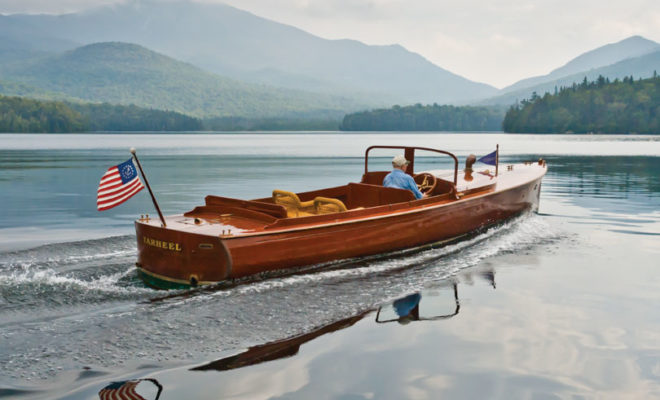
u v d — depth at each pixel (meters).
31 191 15.93
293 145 66.19
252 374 3.86
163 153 43.09
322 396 3.59
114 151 46.00
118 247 7.44
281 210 6.37
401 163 8.32
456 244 8.55
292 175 21.91
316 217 6.60
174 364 3.96
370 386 3.75
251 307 5.21
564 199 14.34
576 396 3.67
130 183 5.95
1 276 5.99
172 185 17.80
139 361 3.98
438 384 3.80
